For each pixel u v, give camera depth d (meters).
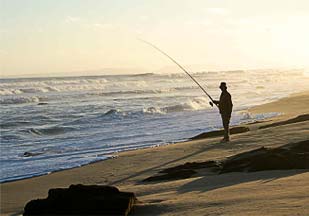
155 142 23.75
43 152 22.59
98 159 18.83
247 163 12.44
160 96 67.94
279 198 8.13
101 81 109.50
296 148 12.84
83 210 8.51
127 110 43.47
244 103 48.97
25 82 99.75
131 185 12.82
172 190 10.75
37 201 8.87
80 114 43.09
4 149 24.09
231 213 7.50
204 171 13.05
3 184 15.22
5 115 43.38
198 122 32.84
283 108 39.06
